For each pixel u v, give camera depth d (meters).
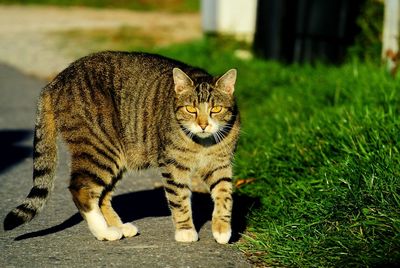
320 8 13.05
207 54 15.12
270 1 14.72
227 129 5.92
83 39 19.86
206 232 6.08
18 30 21.84
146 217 6.55
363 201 5.55
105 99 6.00
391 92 7.96
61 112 5.93
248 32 15.89
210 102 5.80
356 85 9.06
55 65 16.06
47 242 5.78
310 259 5.11
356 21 11.98
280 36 14.34
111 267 5.21
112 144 6.03
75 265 5.25
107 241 5.81
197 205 6.95
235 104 6.09
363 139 6.53
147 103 6.12
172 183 5.85
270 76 11.65
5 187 7.42
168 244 5.73
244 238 5.90
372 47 11.22
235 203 6.75
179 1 29.48
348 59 11.50
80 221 6.34
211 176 5.95
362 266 4.84
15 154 8.86
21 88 13.48
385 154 6.09
